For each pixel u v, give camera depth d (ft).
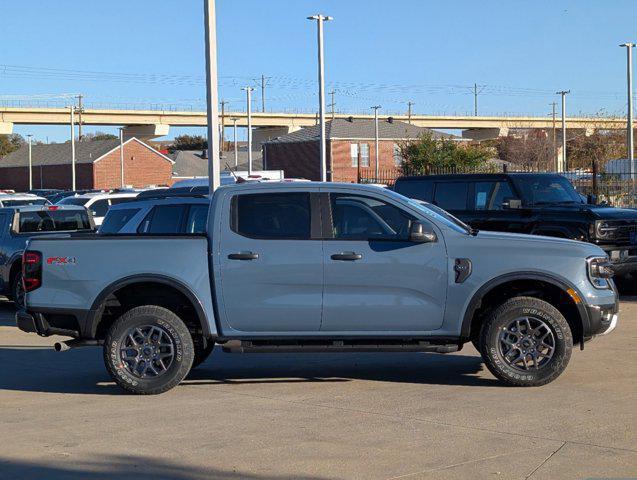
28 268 29.68
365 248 28.96
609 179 95.04
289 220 29.32
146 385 28.96
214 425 24.93
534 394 27.91
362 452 21.98
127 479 20.33
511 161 234.58
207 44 47.67
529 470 20.35
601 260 29.37
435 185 56.34
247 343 29.37
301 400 27.89
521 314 28.68
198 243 29.32
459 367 32.96
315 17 115.34
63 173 267.80
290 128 310.24
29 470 21.15
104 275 29.25
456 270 28.84
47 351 39.04
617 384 29.09
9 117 260.83
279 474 20.39
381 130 227.61
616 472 20.13
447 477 19.94
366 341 29.30
